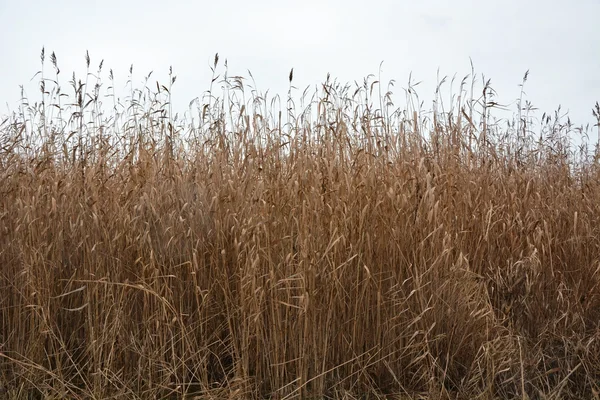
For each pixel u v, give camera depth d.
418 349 4.04
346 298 4.07
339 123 4.68
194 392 3.94
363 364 4.00
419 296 4.07
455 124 5.26
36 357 3.99
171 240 4.10
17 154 4.61
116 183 4.47
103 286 4.08
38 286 3.97
